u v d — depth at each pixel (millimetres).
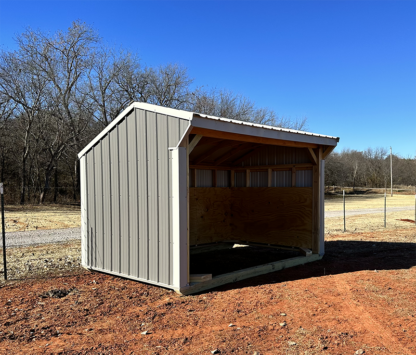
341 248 9008
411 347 3283
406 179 59938
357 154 63781
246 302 4598
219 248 9172
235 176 9562
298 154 7926
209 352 3186
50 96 23172
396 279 5793
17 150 26391
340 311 4262
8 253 8000
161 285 5141
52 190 26312
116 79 25344
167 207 5027
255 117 31797
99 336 3551
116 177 5855
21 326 3807
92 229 6363
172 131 4934
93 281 5664
